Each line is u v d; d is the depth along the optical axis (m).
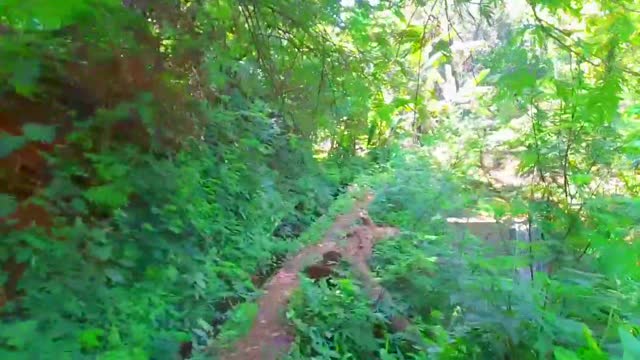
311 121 4.91
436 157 7.75
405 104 4.55
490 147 5.77
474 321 2.98
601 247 2.96
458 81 8.02
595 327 2.86
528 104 4.30
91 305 3.04
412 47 4.32
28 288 2.85
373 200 7.05
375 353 4.18
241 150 6.08
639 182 4.23
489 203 4.68
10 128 3.48
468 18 3.85
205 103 4.94
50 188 3.48
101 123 3.77
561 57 3.55
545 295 3.02
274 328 3.88
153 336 3.35
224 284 4.61
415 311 4.57
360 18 4.14
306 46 4.43
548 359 2.64
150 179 4.02
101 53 3.27
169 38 3.90
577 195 3.89
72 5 2.02
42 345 2.31
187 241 4.43
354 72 4.53
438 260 4.87
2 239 2.98
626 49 3.34
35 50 2.85
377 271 5.22
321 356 3.86
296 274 4.97
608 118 3.04
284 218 6.80
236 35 4.35
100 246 3.47
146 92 3.79
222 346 3.63
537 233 3.83
